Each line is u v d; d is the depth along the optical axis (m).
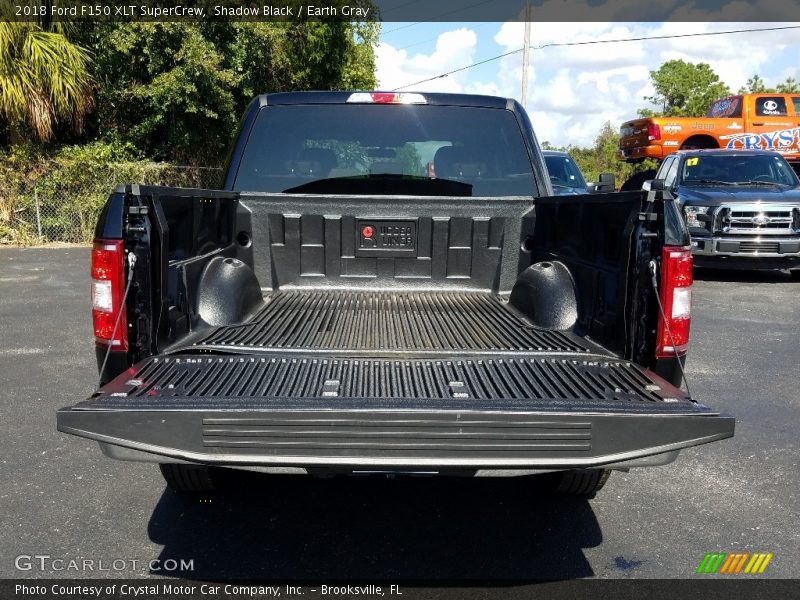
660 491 4.06
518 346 3.29
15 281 10.92
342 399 2.53
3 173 15.33
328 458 2.43
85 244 15.69
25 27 14.45
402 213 4.36
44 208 15.70
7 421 4.98
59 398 5.48
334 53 22.20
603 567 3.25
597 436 2.45
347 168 4.61
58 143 17.22
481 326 3.65
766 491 4.07
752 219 10.94
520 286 3.98
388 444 2.42
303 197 4.32
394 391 2.66
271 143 4.57
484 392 2.66
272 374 2.85
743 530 3.61
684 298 2.97
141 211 2.89
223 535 3.49
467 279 4.43
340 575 3.15
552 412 2.44
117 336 2.85
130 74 17.62
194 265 3.51
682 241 2.94
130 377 2.75
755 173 12.27
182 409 2.41
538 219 4.31
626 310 3.09
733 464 4.45
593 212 3.47
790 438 4.89
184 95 17.38
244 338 3.32
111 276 2.84
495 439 2.43
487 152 4.62
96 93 17.25
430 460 2.43
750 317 9.00
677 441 2.47
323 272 4.42
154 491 3.96
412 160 4.61
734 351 7.26
